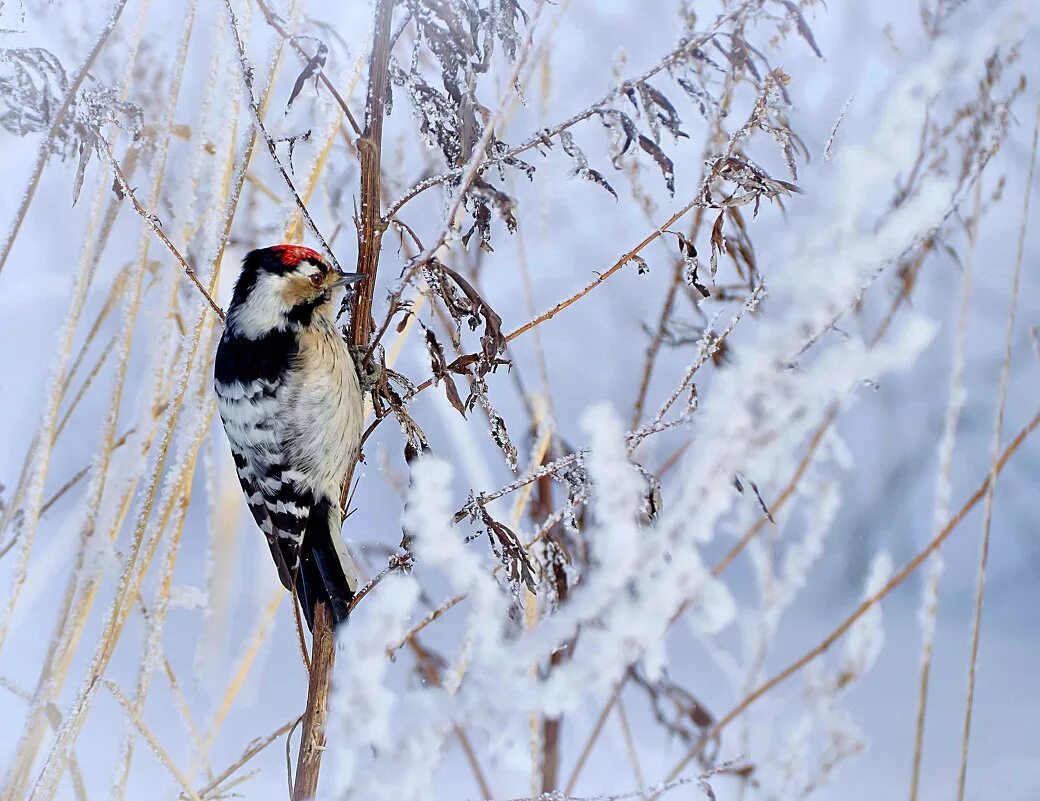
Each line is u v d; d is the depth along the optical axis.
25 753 6.66
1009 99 6.39
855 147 2.97
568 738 8.92
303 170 7.11
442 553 3.09
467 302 5.75
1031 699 9.99
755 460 3.04
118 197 6.24
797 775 6.44
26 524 6.94
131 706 6.25
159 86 7.39
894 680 10.59
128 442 7.18
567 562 5.97
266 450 7.09
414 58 5.71
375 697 3.22
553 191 9.59
